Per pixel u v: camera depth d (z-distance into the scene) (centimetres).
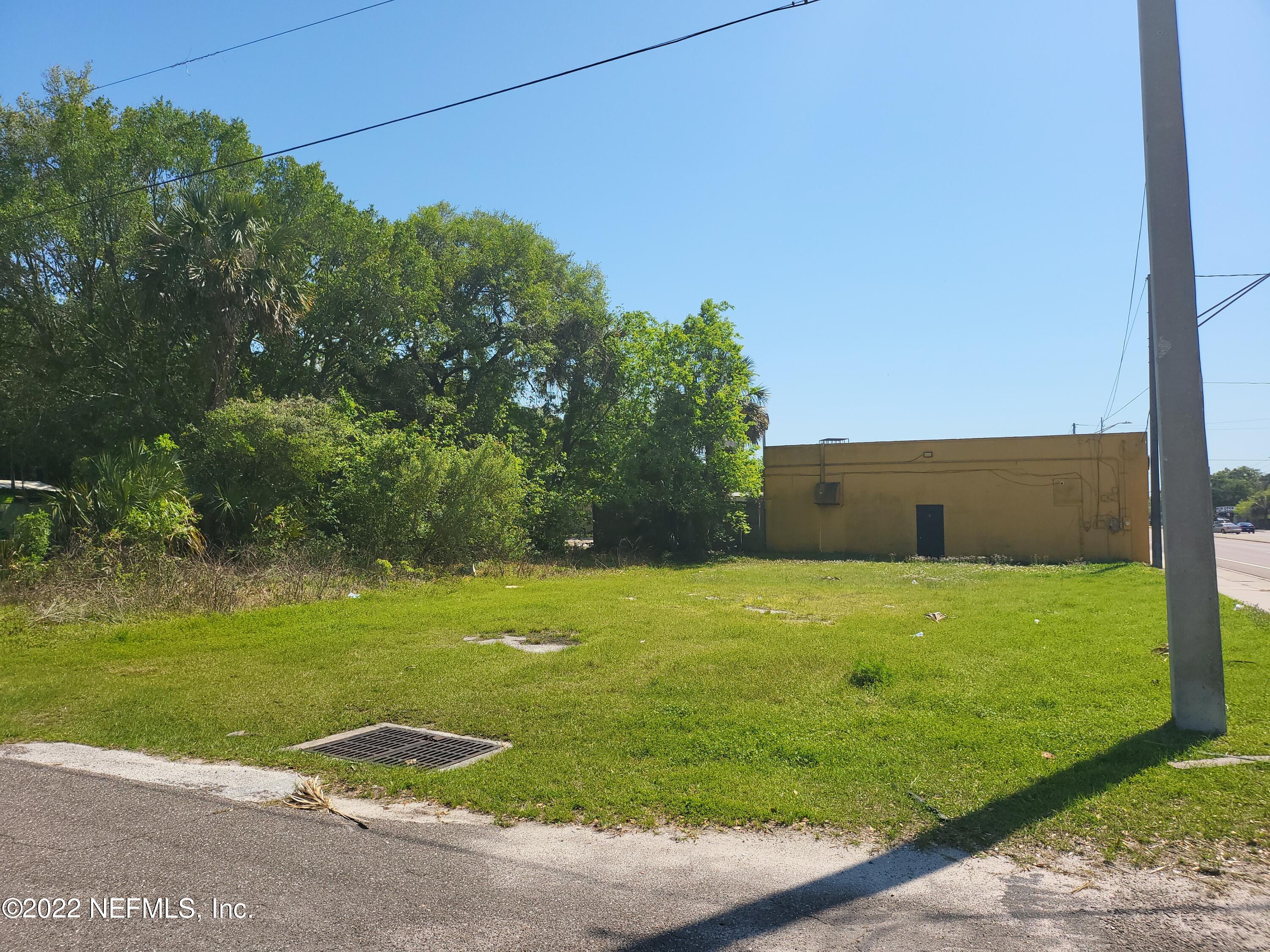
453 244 2911
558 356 2912
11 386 2106
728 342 2534
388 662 848
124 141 2075
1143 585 1559
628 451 2533
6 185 2030
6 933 309
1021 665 778
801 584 1705
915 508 2591
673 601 1380
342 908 331
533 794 461
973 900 337
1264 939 305
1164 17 593
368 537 1823
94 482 1534
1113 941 304
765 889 349
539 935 309
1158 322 588
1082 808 426
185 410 2003
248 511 1695
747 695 686
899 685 707
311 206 2298
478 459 1958
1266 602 1426
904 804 439
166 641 966
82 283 2136
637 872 366
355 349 2467
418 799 464
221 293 1762
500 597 1421
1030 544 2447
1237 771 475
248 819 431
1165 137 589
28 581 1252
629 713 635
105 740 577
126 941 304
